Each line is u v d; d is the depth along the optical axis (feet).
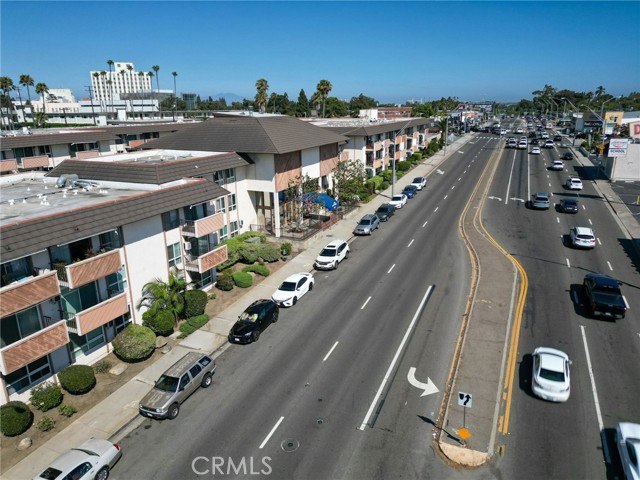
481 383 73.46
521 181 225.35
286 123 162.30
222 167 127.85
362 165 195.83
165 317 90.12
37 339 68.03
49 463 61.82
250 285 114.73
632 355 80.02
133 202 86.89
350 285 113.50
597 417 65.51
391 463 58.59
